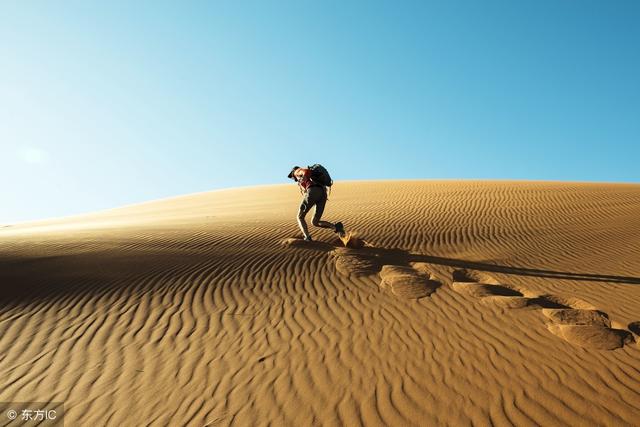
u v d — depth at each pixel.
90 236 10.73
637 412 3.55
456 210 14.61
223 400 3.95
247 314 5.82
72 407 3.90
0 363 4.62
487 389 3.97
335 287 6.85
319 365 4.50
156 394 4.07
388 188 27.20
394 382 4.14
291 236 10.58
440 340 4.99
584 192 17.91
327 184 9.85
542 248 9.42
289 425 3.58
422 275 7.38
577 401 3.73
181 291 6.61
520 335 5.05
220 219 15.34
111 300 6.22
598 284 6.80
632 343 4.77
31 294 6.35
